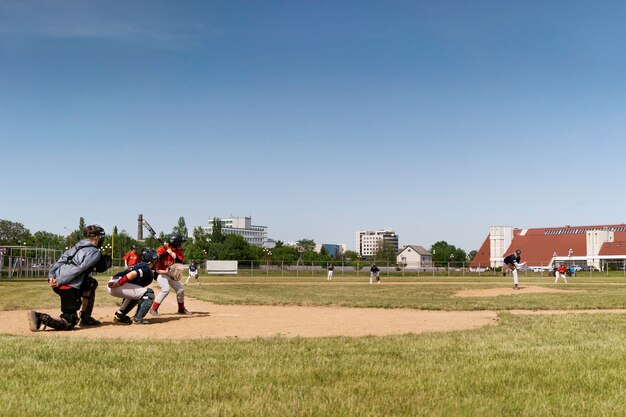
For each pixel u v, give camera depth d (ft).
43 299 62.13
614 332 33.30
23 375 19.81
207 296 74.64
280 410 15.58
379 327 37.88
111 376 19.67
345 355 24.71
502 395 17.51
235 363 22.35
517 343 28.58
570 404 16.51
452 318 44.45
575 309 54.08
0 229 398.01
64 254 35.96
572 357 23.84
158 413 15.34
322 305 57.31
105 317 42.86
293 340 29.71
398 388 18.21
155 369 21.02
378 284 138.10
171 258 43.78
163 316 44.24
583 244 338.75
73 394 17.19
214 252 362.53
